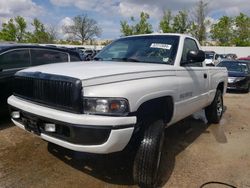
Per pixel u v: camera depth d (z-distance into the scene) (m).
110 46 4.85
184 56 4.29
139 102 2.93
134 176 3.23
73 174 3.55
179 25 40.38
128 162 3.92
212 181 3.52
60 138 2.90
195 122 6.43
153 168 3.14
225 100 10.09
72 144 2.80
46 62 6.29
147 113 3.28
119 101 2.75
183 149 4.61
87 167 3.75
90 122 2.67
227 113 7.62
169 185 3.38
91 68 3.13
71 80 2.76
